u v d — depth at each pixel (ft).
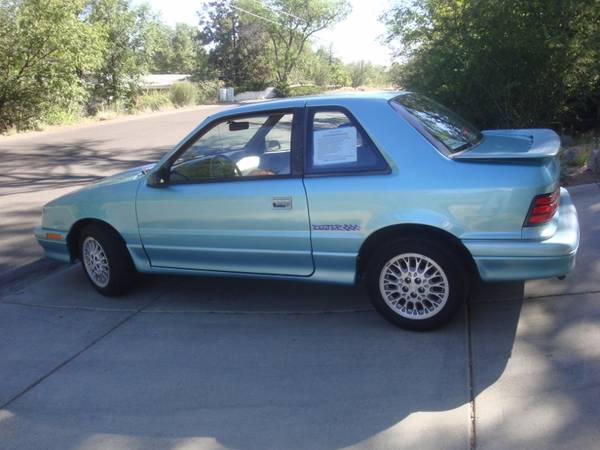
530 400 11.25
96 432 11.46
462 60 37.19
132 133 75.61
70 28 80.69
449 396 11.66
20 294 19.36
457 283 13.76
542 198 13.00
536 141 14.93
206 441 10.94
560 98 37.27
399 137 13.93
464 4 38.29
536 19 35.06
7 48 76.89
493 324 14.42
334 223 14.34
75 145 64.75
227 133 15.93
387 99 14.66
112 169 47.14
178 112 120.47
